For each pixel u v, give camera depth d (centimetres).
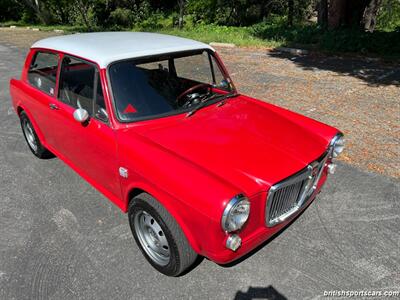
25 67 492
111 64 332
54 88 416
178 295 297
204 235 260
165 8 2811
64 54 386
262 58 1161
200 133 323
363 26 1522
